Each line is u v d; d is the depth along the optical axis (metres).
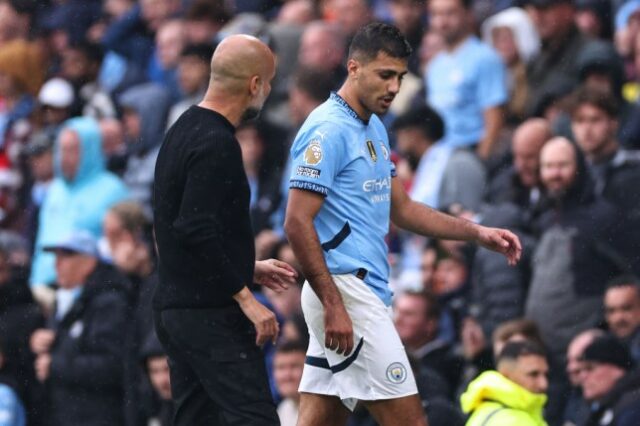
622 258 42.25
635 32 54.38
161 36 61.28
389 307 28.36
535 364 32.53
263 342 27.44
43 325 45.62
